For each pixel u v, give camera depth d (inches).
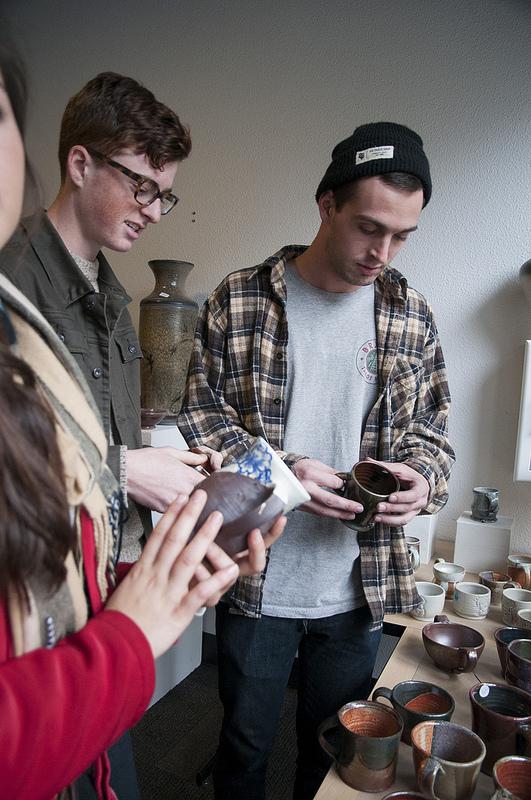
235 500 25.1
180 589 20.2
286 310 53.6
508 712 40.4
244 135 92.4
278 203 91.0
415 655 51.5
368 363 54.2
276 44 88.9
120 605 19.7
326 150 87.0
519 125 76.2
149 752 77.4
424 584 63.6
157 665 87.2
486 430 81.4
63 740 15.8
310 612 52.7
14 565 16.1
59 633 19.3
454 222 80.7
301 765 58.2
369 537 53.4
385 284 54.5
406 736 39.7
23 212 23.6
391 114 82.8
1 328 19.1
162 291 85.1
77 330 45.8
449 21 78.4
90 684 16.6
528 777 32.9
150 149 44.9
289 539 52.7
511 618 57.9
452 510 84.5
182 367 84.7
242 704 53.9
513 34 75.4
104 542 22.6
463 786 32.9
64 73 109.4
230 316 54.7
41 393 19.6
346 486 46.5
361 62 83.7
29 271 42.7
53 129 111.6
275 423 53.5
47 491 16.6
